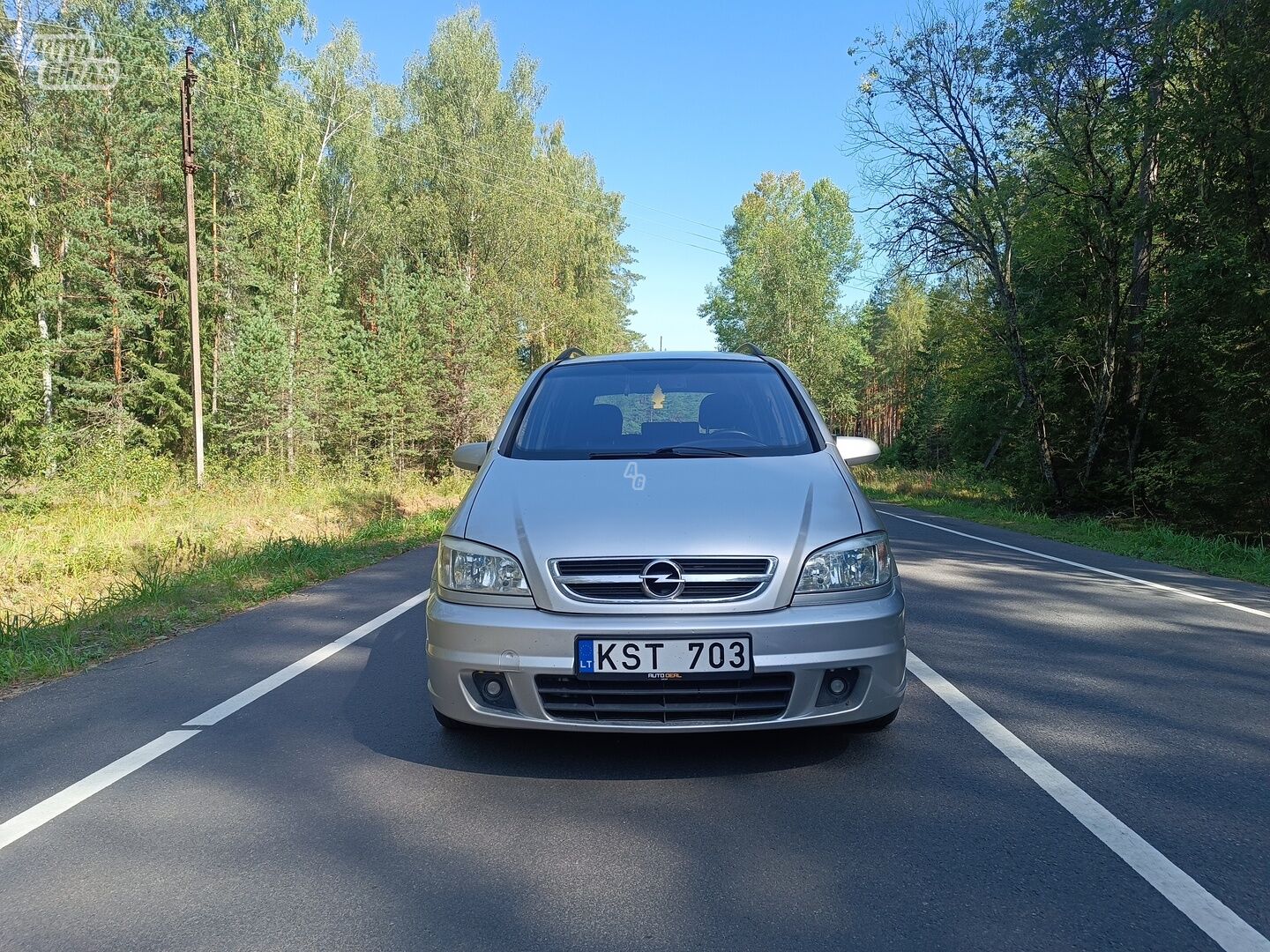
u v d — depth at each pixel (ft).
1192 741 12.41
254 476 75.10
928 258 68.69
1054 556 35.76
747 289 194.29
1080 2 55.31
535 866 8.84
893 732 12.75
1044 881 8.40
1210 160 50.65
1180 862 8.77
